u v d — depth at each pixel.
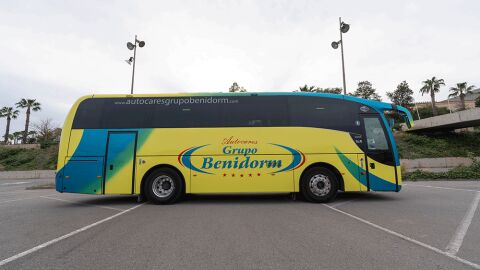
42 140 41.22
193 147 8.93
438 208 7.69
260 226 5.85
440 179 16.62
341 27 18.36
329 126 9.05
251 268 3.67
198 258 4.04
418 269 3.63
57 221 6.60
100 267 3.76
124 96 9.34
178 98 9.31
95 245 4.70
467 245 4.57
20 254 4.31
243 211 7.53
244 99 9.27
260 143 8.91
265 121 9.05
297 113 9.12
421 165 27.12
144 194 8.96
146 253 4.28
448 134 37.00
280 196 10.52
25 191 15.48
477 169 17.56
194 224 6.07
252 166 8.83
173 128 9.05
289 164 8.84
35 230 5.76
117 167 8.87
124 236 5.21
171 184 8.91
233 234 5.25
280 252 4.27
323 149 8.88
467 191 11.26
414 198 9.51
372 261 3.90
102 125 9.09
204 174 8.83
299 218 6.58
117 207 8.53
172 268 3.69
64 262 3.96
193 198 10.12
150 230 5.61
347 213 7.11
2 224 6.34
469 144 33.66
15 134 56.47
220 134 8.98
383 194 10.52
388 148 8.99
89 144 8.98
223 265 3.78
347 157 8.88
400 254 4.17
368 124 9.13
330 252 4.27
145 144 8.95
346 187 8.78
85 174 8.84
